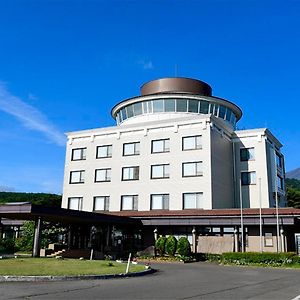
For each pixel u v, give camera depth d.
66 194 49.34
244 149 47.31
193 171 42.72
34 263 21.06
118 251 38.44
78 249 35.31
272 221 33.97
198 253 35.53
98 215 33.59
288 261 29.38
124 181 46.28
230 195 45.91
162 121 45.75
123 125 48.25
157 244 35.62
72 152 50.53
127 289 13.99
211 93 52.81
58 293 12.55
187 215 36.94
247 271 24.38
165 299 11.81
